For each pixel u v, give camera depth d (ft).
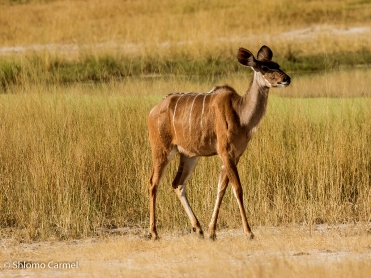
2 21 365.40
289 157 122.42
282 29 318.65
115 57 257.75
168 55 263.70
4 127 127.44
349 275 69.82
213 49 269.23
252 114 97.25
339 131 124.98
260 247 89.20
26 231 106.32
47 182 116.67
